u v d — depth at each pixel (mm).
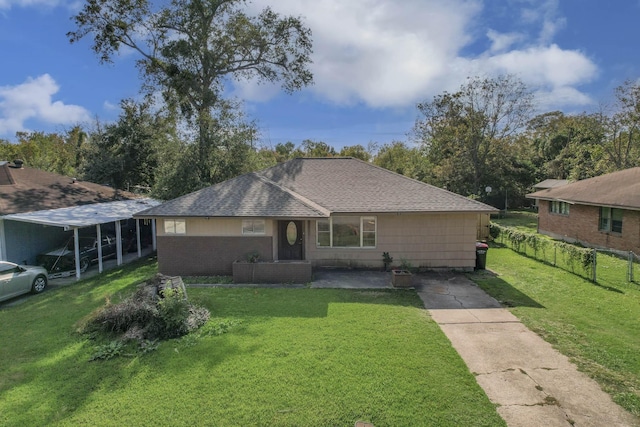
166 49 21766
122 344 7707
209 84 23688
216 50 23625
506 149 37750
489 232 22234
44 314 10109
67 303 11141
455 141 37344
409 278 12250
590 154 42594
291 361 6875
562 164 50375
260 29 23703
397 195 15211
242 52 24312
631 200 16844
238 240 13844
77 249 14102
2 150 38750
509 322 9023
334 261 15070
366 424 5094
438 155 40219
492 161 37312
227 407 5520
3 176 17500
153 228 20078
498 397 5758
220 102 23312
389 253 14914
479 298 11055
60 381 6379
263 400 5668
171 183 21750
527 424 5113
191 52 22094
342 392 5840
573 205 21266
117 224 16344
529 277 13570
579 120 47406
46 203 16484
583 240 20422
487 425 5082
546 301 10719
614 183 20188
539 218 25078
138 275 14531
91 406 5621
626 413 5348
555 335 8148
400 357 7027
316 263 15117
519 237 18641
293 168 17938
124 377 6453
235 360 6961
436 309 10047
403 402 5590
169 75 22250
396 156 47250
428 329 8477
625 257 16781
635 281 12688
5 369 6855
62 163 35562
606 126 36875
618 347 7527
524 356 7164
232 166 23156
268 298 10977
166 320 8133
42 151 39469
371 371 6484
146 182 26844
